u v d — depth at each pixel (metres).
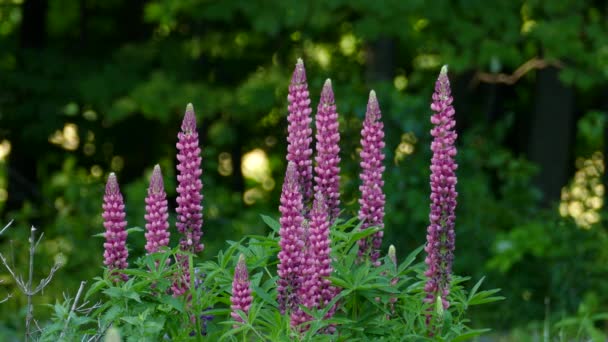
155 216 4.71
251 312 4.17
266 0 15.23
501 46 15.02
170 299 4.37
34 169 19.20
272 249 4.69
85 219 14.12
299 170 4.76
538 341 7.42
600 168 16.52
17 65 16.95
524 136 21.41
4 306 11.41
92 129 18.03
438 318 4.47
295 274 4.32
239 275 4.24
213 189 15.19
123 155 19.69
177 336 4.46
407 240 13.83
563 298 12.62
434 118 4.71
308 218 4.75
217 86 16.89
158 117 16.33
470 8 15.12
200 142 18.02
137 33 19.89
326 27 17.53
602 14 17.66
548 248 12.97
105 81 16.36
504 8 15.22
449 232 4.67
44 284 4.95
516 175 14.98
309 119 4.77
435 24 15.72
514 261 12.88
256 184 18.47
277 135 18.97
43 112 16.59
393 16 14.58
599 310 11.87
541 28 15.14
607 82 16.14
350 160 13.97
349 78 16.47
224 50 17.42
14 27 20.62
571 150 21.61
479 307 12.98
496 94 20.91
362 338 4.43
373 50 16.47
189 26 18.05
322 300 4.38
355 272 4.41
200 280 4.71
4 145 18.75
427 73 19.62
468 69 16.95
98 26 19.97
